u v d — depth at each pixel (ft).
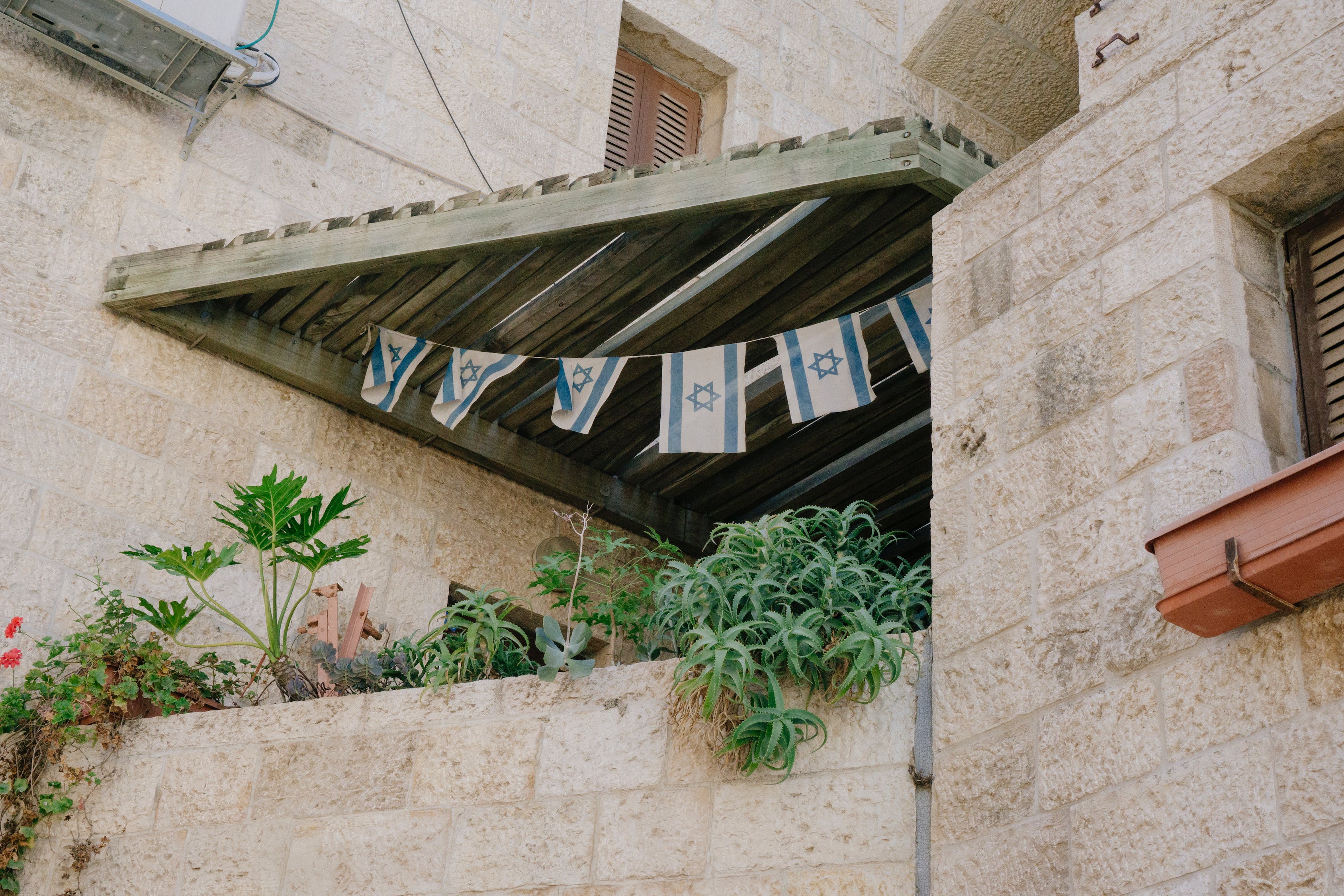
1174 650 12.89
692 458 25.70
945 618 15.31
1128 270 15.01
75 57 23.88
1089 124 16.26
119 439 22.45
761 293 21.18
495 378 22.76
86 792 18.89
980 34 34.83
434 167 27.53
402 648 20.26
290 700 19.76
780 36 33.58
